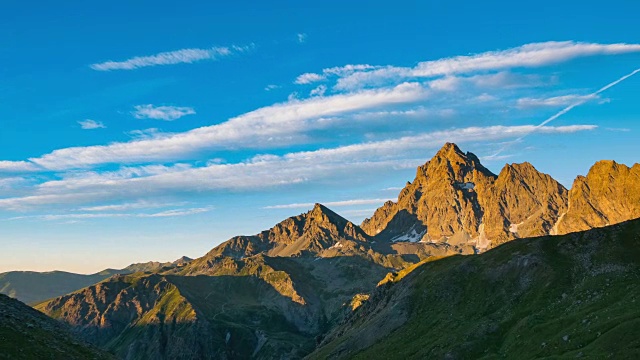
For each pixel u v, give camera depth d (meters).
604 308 100.69
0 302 100.94
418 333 151.00
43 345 82.31
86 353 91.19
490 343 118.12
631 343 75.25
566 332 94.50
